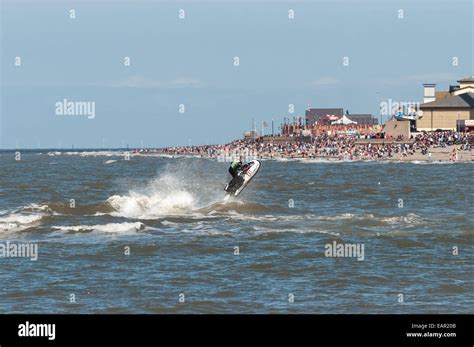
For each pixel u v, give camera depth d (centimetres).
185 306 5616
